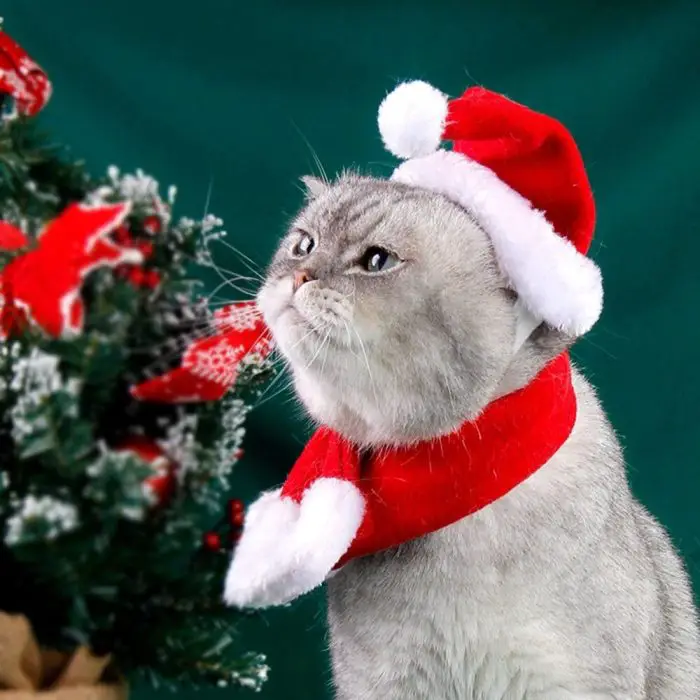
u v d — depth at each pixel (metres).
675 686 0.72
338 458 0.66
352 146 0.90
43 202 0.55
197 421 0.55
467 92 0.66
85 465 0.51
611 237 0.90
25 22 0.87
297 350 0.64
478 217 0.64
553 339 0.65
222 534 0.61
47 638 0.54
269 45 0.90
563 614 0.64
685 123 0.90
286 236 0.75
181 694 0.87
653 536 0.75
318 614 0.84
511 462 0.63
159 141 0.89
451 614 0.65
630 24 0.90
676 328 0.91
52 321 0.52
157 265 0.56
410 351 0.63
